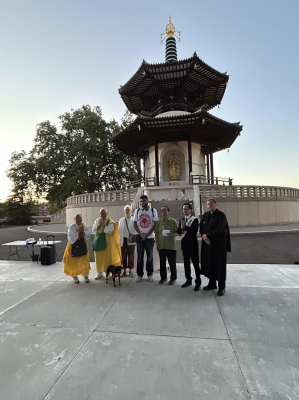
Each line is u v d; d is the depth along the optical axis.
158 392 2.14
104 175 36.19
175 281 5.49
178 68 20.70
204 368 2.45
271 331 3.18
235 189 18.52
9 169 38.56
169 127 21.11
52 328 3.36
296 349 2.77
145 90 24.02
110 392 2.15
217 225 4.59
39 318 3.67
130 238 5.81
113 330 3.27
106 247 5.68
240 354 2.68
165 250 5.25
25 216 41.06
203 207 17.64
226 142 26.50
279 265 6.87
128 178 37.03
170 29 29.03
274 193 19.91
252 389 2.16
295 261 7.54
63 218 31.00
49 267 7.15
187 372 2.40
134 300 4.34
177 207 16.91
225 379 2.29
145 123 20.17
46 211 68.38
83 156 31.09
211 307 3.97
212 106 28.33
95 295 4.64
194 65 20.11
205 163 25.53
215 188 18.17
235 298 4.36
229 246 4.69
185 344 2.90
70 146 32.59
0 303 4.30
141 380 2.29
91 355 2.71
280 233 14.30
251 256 8.45
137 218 5.48
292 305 4.03
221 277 4.52
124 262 5.93
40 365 2.55
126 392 2.15
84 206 20.78
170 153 24.69
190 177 21.22
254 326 3.32
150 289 4.94
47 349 2.85
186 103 24.72
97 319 3.61
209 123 20.98
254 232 14.07
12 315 3.79
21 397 2.12
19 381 2.32
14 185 40.12
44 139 33.72
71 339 3.06
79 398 2.09
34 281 5.64
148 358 2.64
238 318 3.56
